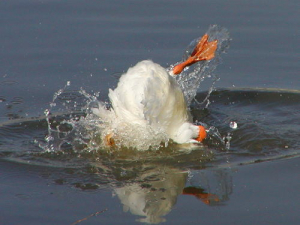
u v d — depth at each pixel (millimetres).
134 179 9266
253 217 7969
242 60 14523
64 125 11578
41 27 15805
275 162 9805
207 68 14023
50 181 9164
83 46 14961
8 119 11789
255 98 13031
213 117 12148
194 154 10305
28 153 10289
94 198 8570
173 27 15844
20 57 14414
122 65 14078
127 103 9898
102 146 10609
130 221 7887
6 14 16531
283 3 17391
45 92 13008
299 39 15234
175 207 8305
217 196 8609
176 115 10633
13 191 8789
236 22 16125
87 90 13094
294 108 12523
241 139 10961
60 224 7809
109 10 17000
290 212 8070
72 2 17484
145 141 10453
